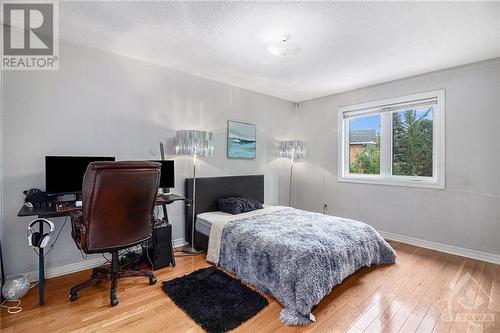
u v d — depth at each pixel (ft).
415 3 5.96
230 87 12.36
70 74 8.02
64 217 7.96
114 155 8.91
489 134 9.10
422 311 6.11
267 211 10.78
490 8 6.12
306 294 5.83
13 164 7.14
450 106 9.95
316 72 10.61
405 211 11.20
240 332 5.34
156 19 6.77
